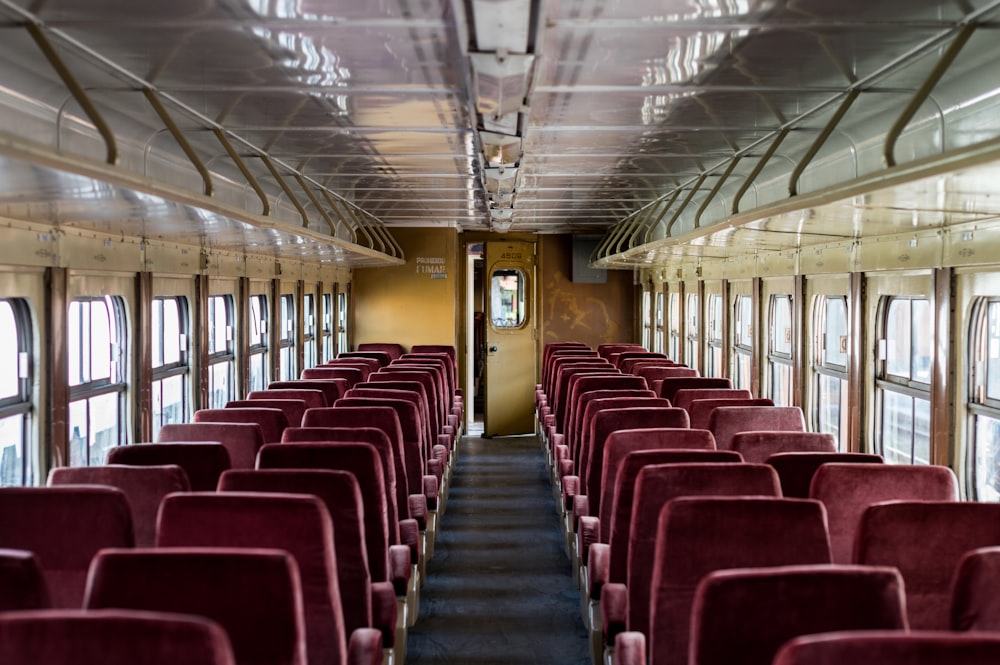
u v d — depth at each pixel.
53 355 4.76
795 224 4.64
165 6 2.88
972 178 2.63
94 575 1.86
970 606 1.87
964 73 3.82
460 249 14.59
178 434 4.29
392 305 13.57
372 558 3.62
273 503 2.33
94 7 2.89
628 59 3.61
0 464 4.49
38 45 3.19
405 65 3.68
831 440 4.05
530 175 7.43
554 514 8.05
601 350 11.53
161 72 3.78
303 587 2.37
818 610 1.78
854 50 3.46
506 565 6.32
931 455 5.04
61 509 2.46
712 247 7.16
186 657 1.39
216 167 6.55
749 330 8.84
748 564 2.41
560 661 4.58
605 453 3.99
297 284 10.34
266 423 4.75
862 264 5.91
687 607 2.46
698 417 5.50
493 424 13.56
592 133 5.41
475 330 19.41
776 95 4.28
